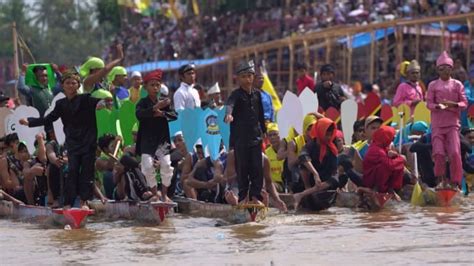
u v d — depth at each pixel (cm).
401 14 7506
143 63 12000
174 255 2370
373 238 2559
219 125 3494
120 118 3650
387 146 3453
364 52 8212
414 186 3559
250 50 8706
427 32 7000
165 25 12938
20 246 2611
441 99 3566
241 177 3086
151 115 3092
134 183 3319
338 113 3994
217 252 2397
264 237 2650
